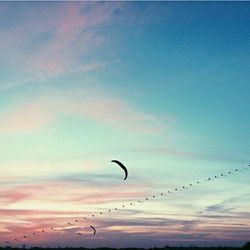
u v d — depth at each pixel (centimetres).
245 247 11169
